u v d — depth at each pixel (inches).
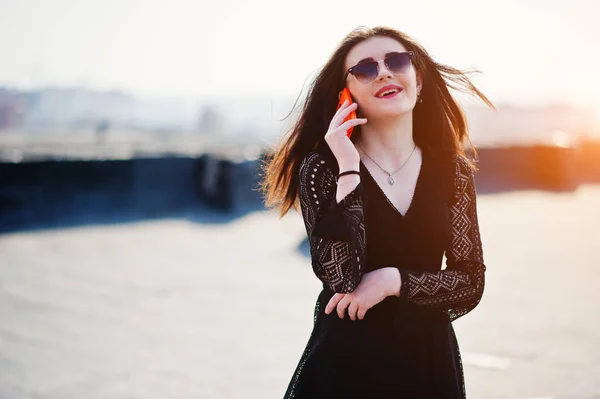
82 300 279.1
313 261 85.2
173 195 581.3
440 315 90.7
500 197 679.1
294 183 96.2
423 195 89.4
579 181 820.0
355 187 84.0
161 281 312.7
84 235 449.1
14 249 398.9
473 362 200.8
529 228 484.1
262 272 331.3
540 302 272.8
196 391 180.2
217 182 565.0
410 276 85.3
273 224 495.2
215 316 254.4
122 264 352.2
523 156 768.9
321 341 89.0
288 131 97.3
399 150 91.0
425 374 87.7
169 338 228.1
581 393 174.4
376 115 88.4
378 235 88.0
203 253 383.2
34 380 190.4
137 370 197.8
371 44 90.4
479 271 90.7
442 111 95.7
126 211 548.7
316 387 87.6
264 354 211.3
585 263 352.5
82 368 199.8
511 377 187.6
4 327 242.2
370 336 87.3
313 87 94.4
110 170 562.3
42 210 523.2
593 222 509.4
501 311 259.3
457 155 94.0
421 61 94.1
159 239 433.4
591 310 258.4
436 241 89.5
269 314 256.7
